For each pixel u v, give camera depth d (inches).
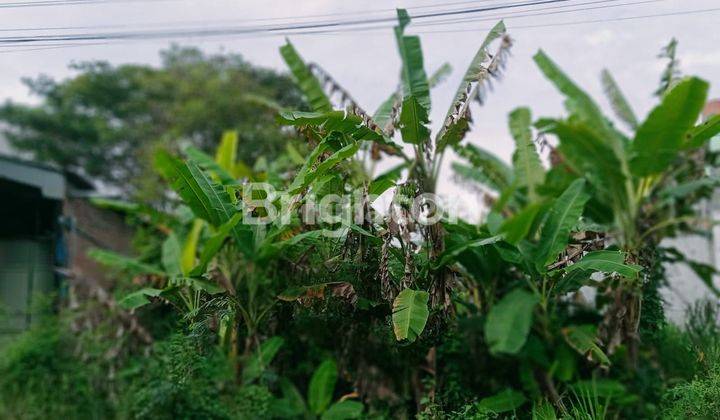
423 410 257.3
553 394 255.6
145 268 325.7
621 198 295.9
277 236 253.1
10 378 287.6
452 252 237.1
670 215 315.9
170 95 605.3
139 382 282.4
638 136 272.1
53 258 396.8
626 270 226.1
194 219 335.0
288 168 312.7
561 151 325.7
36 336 308.7
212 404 249.8
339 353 268.4
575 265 244.7
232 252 266.8
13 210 397.1
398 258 240.2
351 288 229.8
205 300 253.9
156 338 315.0
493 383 268.4
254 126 498.3
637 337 253.6
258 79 601.9
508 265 279.9
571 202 255.9
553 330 271.3
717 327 280.2
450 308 247.9
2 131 577.0
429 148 249.3
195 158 289.4
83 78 597.9
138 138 583.8
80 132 583.5
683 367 261.0
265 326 262.8
